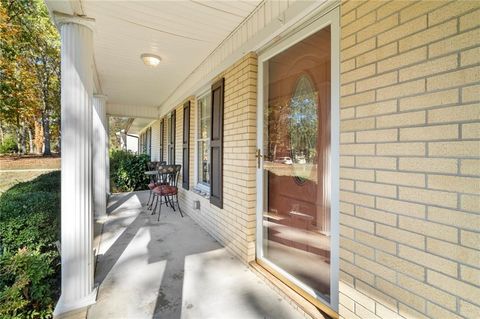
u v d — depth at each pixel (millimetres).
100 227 4203
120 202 6324
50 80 10688
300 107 2287
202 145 4727
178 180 5801
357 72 1491
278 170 2578
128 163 8953
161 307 2041
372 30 1405
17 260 2188
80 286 2074
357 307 1499
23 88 9750
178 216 4953
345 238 1574
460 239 1057
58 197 3971
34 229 2941
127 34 2959
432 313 1149
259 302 2113
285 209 2482
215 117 3629
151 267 2730
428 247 1163
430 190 1154
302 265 2244
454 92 1073
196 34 2992
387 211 1334
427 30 1164
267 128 2717
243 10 2482
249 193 2766
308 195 2207
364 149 1452
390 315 1322
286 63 2430
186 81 4891
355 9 1504
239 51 2842
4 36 8141
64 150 2090
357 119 1493
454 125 1073
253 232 2787
